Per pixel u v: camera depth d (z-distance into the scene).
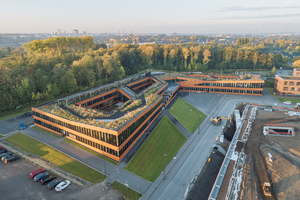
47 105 64.75
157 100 70.06
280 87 103.19
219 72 165.62
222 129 68.88
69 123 54.06
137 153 51.78
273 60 174.00
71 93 98.00
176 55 171.88
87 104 72.88
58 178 41.84
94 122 50.38
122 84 95.19
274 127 61.09
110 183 41.88
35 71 91.12
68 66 106.38
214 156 53.62
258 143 52.06
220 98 100.88
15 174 42.44
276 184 37.06
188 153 55.16
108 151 48.75
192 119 76.19
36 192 37.84
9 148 51.97
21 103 81.81
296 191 34.88
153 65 172.25
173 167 49.22
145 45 181.25
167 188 42.22
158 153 53.62
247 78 111.31
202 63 178.75
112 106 85.06
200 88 111.38
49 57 104.00
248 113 75.12
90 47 166.62
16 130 61.88
